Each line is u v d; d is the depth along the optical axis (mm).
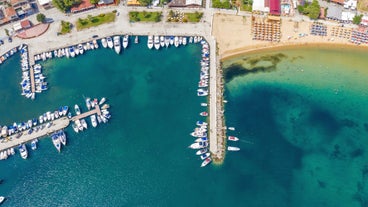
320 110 153625
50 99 163125
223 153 144875
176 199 137625
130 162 146875
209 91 158750
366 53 163125
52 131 153750
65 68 170750
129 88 164875
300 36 167625
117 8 182500
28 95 163000
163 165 144875
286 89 158375
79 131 153750
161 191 139750
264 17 172750
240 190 137750
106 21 178875
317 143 146500
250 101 156375
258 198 136000
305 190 137250
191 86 162125
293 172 140750
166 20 176750
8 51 174625
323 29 168000
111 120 156500
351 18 167375
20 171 148250
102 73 169375
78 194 142375
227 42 168875
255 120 152000
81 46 172875
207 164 142875
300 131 149250
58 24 180500
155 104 159750
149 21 177000
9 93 165750
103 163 147750
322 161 142750
